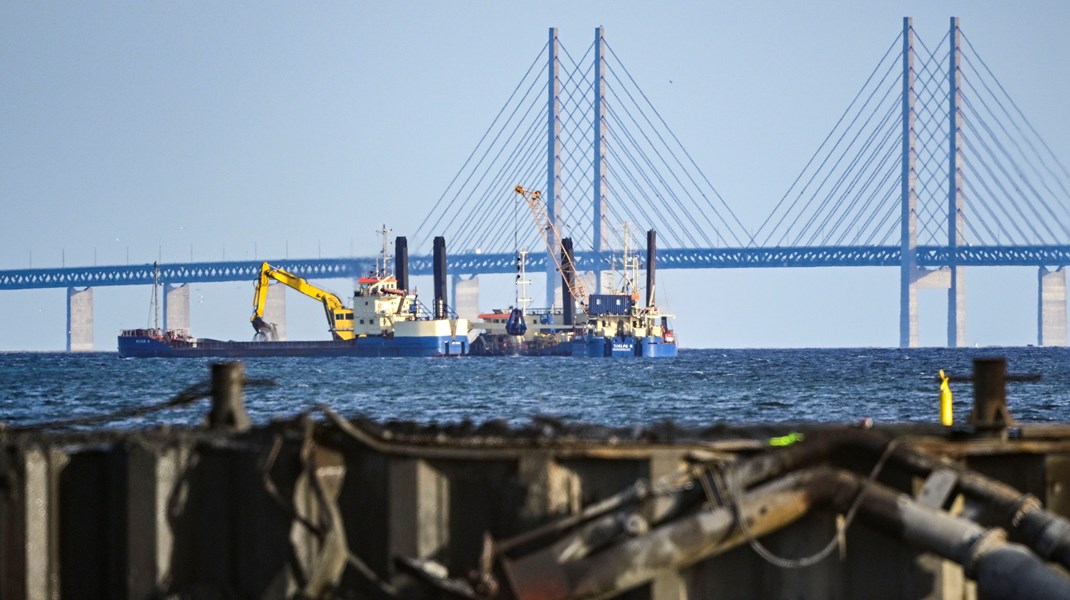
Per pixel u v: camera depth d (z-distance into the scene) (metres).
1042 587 46.31
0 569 49.50
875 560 52.00
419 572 48.94
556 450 51.34
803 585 51.09
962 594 51.91
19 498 49.78
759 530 50.09
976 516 50.25
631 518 49.59
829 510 50.91
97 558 51.91
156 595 50.84
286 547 51.03
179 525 51.62
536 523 50.88
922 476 51.09
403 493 51.19
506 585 48.75
